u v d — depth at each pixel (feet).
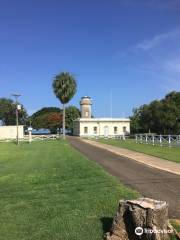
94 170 74.43
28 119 434.30
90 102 384.06
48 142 216.54
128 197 45.52
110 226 34.06
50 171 77.92
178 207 40.29
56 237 31.91
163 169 72.74
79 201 44.96
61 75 265.13
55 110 492.54
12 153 140.15
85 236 31.73
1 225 36.55
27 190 56.29
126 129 357.41
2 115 423.23
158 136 175.94
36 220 37.73
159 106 303.89
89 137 305.73
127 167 79.15
